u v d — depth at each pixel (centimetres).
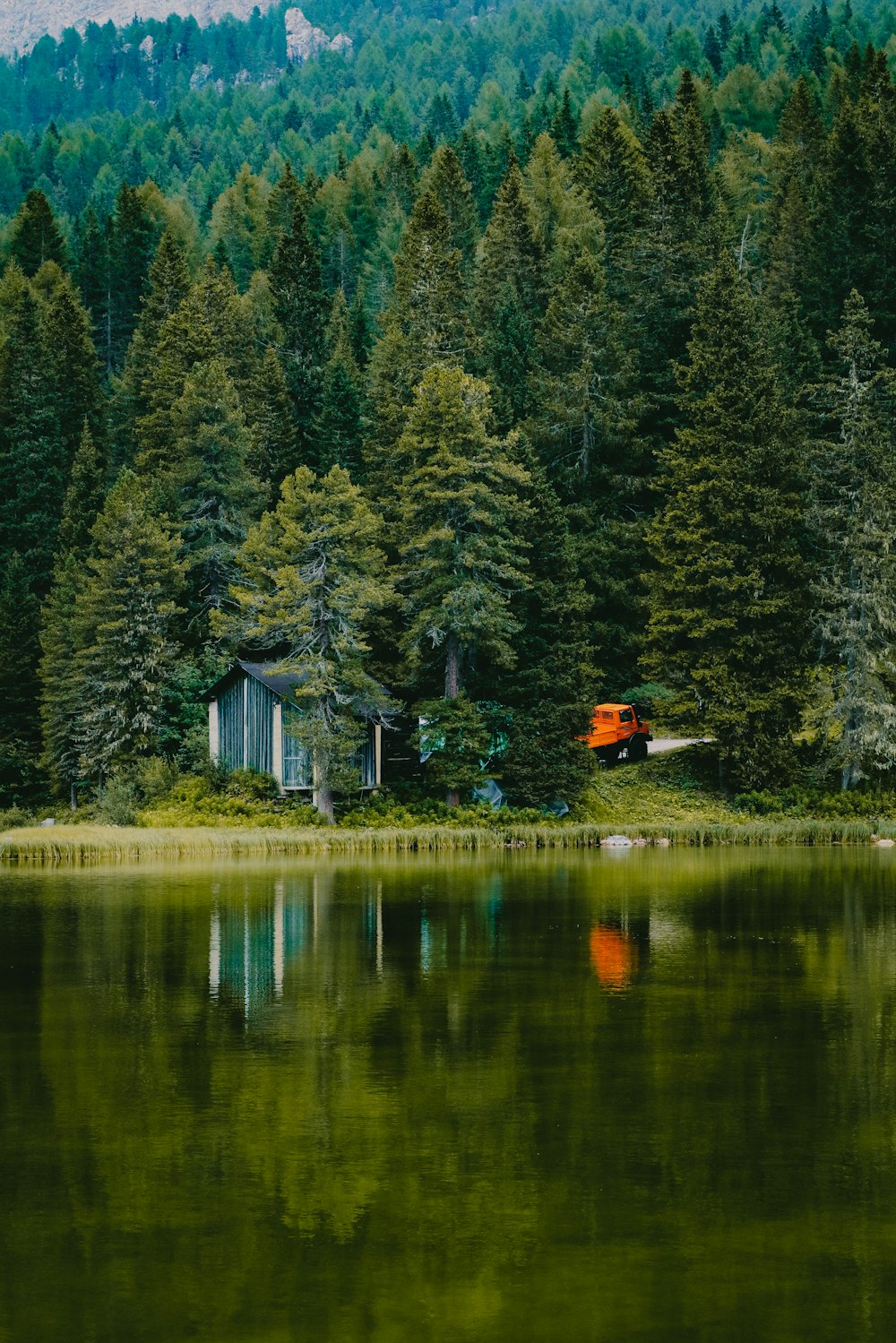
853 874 4497
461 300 10319
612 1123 1814
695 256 8719
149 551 6669
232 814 6003
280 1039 2231
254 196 18488
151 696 6450
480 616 6038
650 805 6388
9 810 6881
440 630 6172
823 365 8681
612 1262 1411
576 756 6181
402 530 6444
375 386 9206
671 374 8269
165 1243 1455
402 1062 2092
